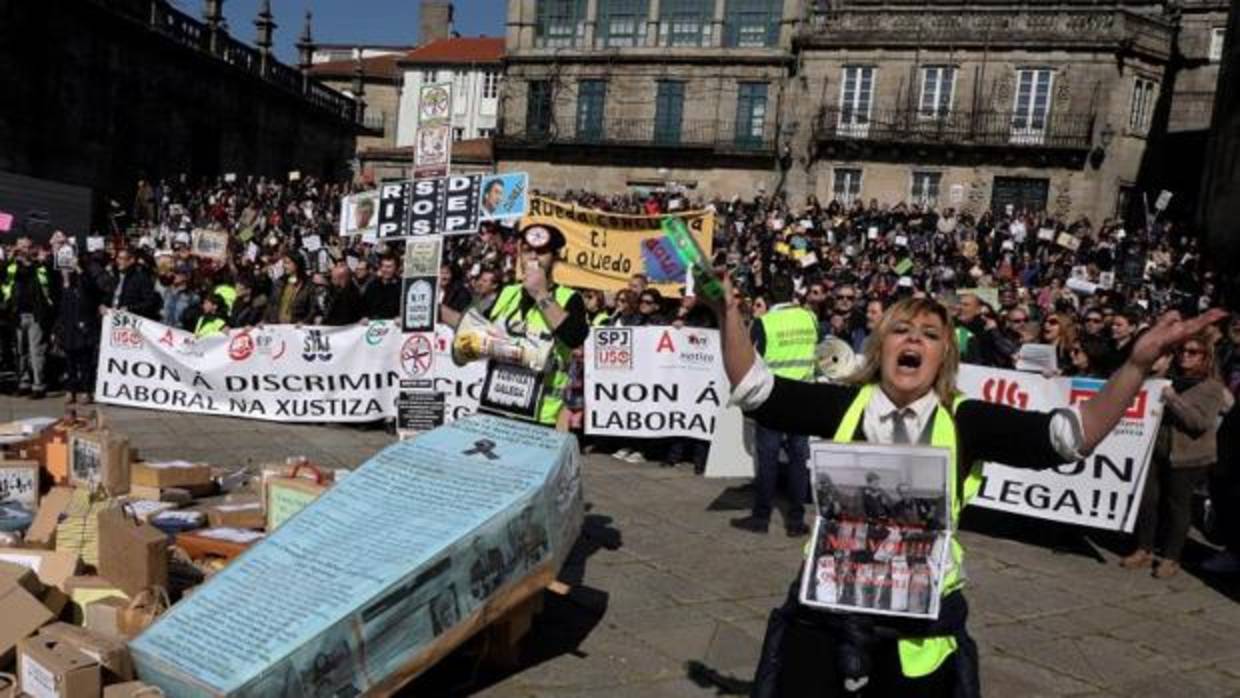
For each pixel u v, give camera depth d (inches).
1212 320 91.0
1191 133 1407.5
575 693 164.4
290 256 446.6
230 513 205.2
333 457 335.3
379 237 268.1
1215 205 1107.9
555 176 1699.1
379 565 139.5
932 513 100.6
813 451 102.5
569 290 202.5
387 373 389.4
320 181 1780.3
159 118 1322.6
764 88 1566.2
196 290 462.9
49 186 924.6
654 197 1235.2
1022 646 200.4
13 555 172.2
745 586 223.9
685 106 1610.5
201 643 131.0
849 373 112.3
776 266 657.0
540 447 170.2
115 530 160.6
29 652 131.6
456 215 255.1
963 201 1434.5
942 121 1433.3
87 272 418.0
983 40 1400.1
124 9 1230.9
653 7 1625.2
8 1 1055.0
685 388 355.9
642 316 377.7
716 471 330.6
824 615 106.8
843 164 1501.0
